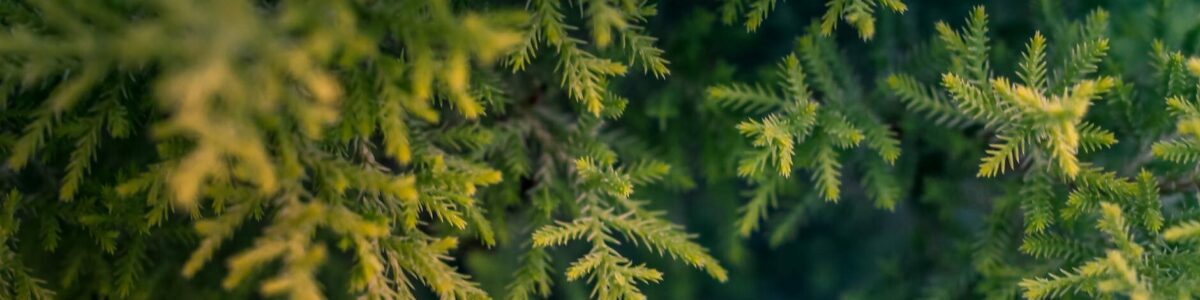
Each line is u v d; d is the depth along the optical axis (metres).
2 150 0.73
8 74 0.70
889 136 0.82
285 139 0.70
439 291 0.74
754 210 0.81
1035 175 0.77
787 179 0.83
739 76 0.84
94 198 0.75
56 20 0.68
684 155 0.84
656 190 0.86
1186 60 0.77
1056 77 0.76
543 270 0.79
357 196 0.74
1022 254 0.81
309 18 0.67
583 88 0.74
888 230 0.90
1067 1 0.82
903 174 0.83
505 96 0.80
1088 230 0.78
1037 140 0.74
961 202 0.83
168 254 0.80
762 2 0.75
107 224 0.75
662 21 0.83
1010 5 0.83
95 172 0.76
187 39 0.66
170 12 0.66
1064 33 0.79
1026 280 0.75
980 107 0.75
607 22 0.72
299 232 0.69
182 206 0.76
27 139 0.71
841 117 0.79
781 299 0.98
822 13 0.84
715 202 0.88
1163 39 0.79
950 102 0.80
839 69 0.81
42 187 0.77
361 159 0.74
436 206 0.74
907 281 0.87
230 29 0.66
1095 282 0.74
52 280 0.79
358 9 0.69
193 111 0.65
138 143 0.77
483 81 0.75
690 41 0.83
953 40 0.76
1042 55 0.74
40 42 0.68
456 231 0.80
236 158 0.71
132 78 0.72
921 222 0.86
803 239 0.94
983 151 0.81
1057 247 0.77
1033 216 0.76
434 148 0.76
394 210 0.74
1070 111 0.71
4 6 0.71
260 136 0.69
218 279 0.80
